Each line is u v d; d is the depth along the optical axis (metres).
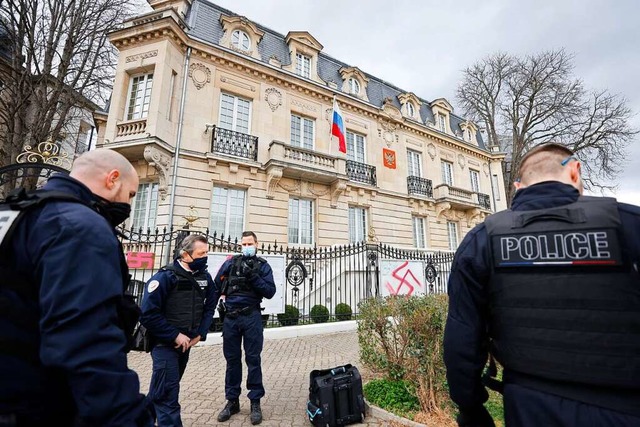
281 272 7.94
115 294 1.16
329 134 15.58
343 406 3.18
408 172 18.80
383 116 17.83
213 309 3.35
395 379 3.93
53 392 1.09
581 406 1.09
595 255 1.19
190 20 13.20
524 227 1.40
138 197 11.30
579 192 1.49
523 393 1.24
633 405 1.04
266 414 3.49
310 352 6.16
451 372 1.47
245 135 12.90
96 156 1.52
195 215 11.19
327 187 14.65
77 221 1.17
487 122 25.44
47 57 11.30
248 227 12.25
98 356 1.03
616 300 1.12
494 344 1.44
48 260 1.08
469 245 1.56
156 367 2.78
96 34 12.37
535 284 1.29
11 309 1.06
